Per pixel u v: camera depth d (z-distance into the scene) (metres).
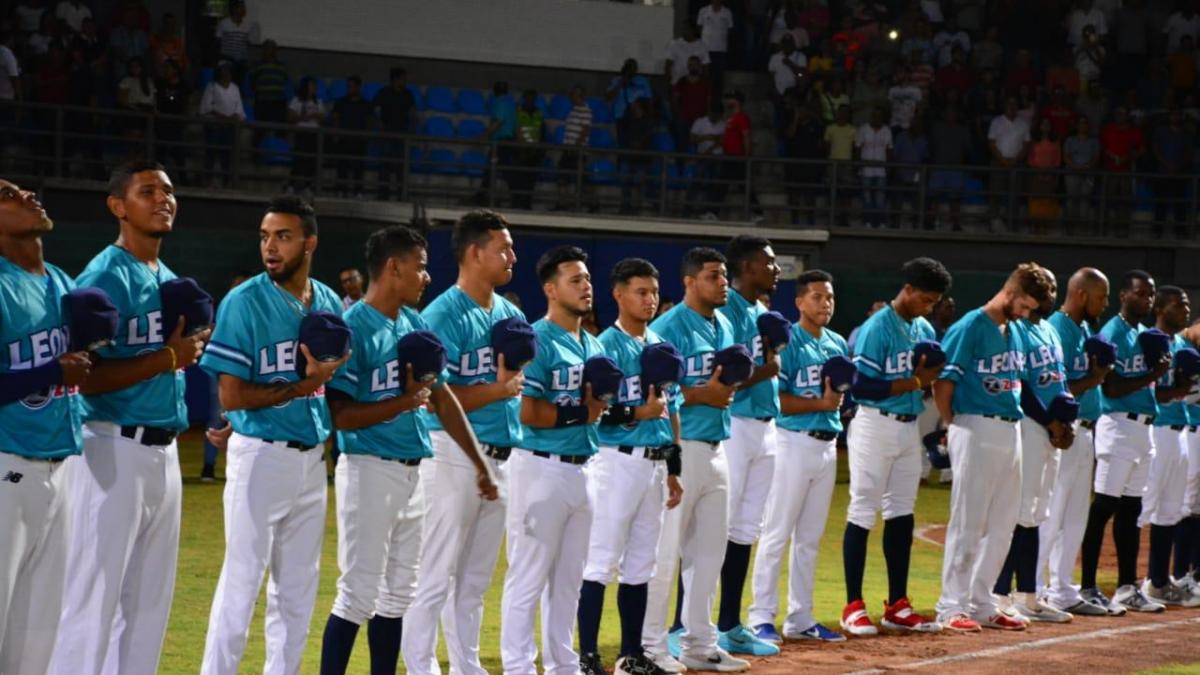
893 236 21.80
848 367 7.99
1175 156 23.06
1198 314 22.25
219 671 5.39
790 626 8.29
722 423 7.33
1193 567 10.47
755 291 8.05
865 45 24.17
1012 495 8.72
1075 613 9.50
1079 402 9.37
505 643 6.55
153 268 5.43
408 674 6.24
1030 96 23.52
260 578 5.45
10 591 4.80
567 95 24.55
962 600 8.73
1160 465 9.95
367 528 5.77
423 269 6.00
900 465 8.52
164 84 19.86
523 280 20.36
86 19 20.31
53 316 4.96
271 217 5.56
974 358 8.61
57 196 19.03
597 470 6.89
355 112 20.86
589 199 21.30
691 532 7.38
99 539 5.14
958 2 25.44
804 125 22.27
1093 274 9.56
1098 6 25.61
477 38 24.11
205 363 5.38
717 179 21.70
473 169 21.67
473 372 6.34
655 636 7.27
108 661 5.39
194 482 14.42
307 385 5.43
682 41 23.67
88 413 5.15
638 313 7.08
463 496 6.16
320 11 23.20
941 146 22.67
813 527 8.25
